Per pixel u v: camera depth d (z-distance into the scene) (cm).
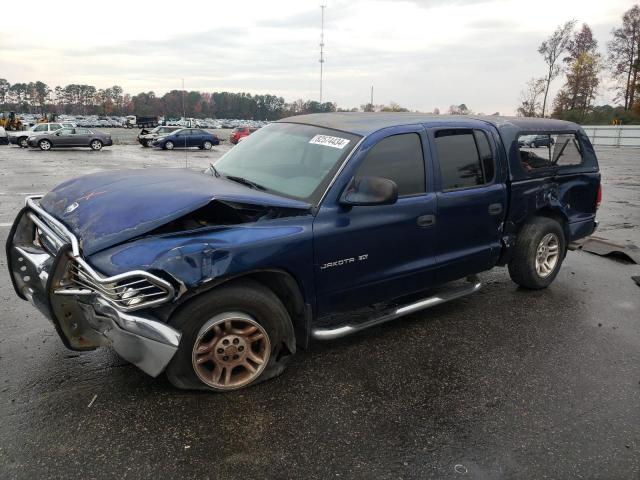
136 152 2864
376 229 366
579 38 6475
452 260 429
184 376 308
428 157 405
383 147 378
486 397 330
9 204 986
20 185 1291
